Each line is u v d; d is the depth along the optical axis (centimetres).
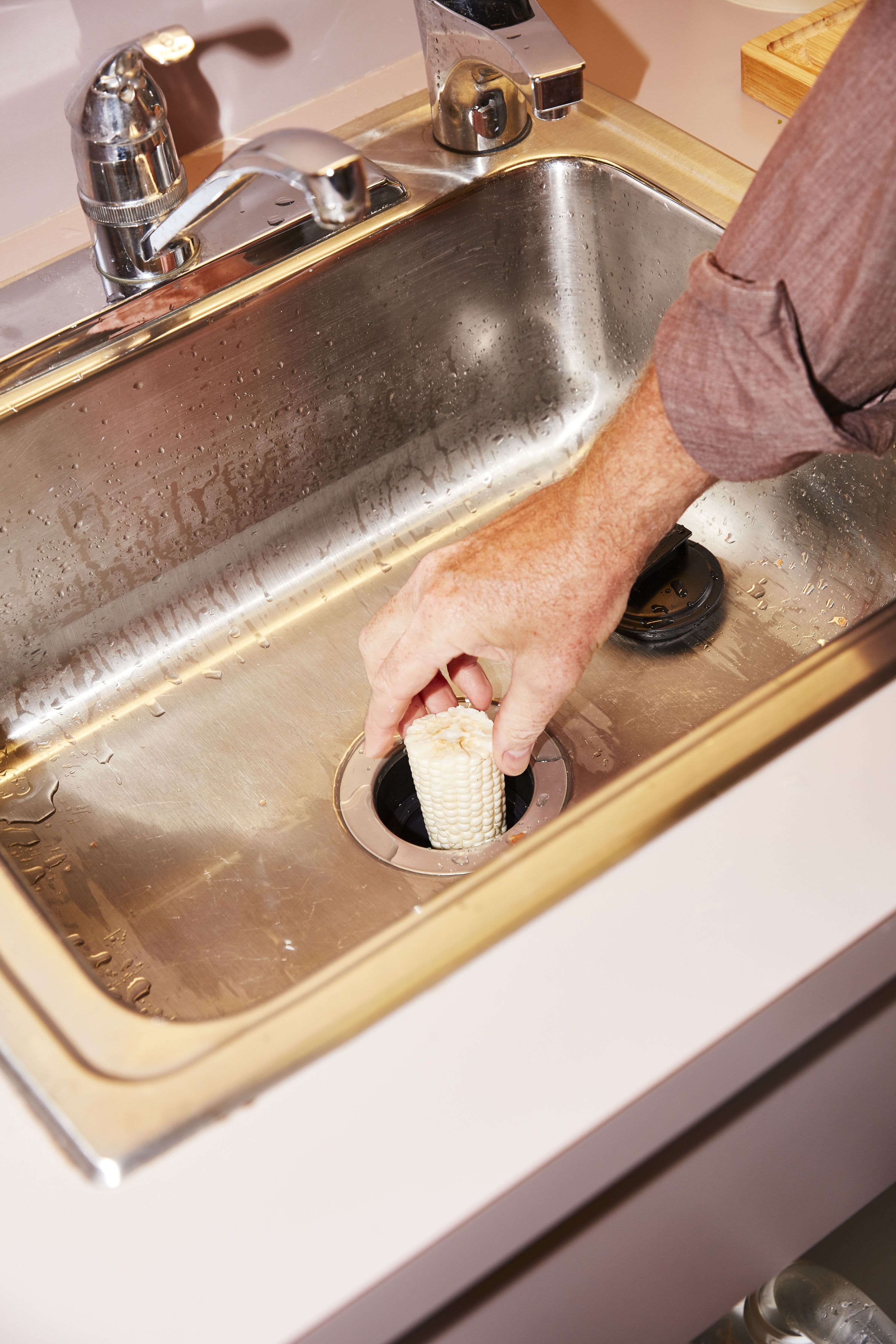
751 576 80
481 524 89
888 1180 63
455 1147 37
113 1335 34
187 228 69
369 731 66
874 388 50
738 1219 53
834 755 46
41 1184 37
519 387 91
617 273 84
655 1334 56
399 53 92
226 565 83
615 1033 39
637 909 42
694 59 88
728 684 75
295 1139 37
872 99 44
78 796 74
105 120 67
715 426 49
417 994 40
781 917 41
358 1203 36
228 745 76
